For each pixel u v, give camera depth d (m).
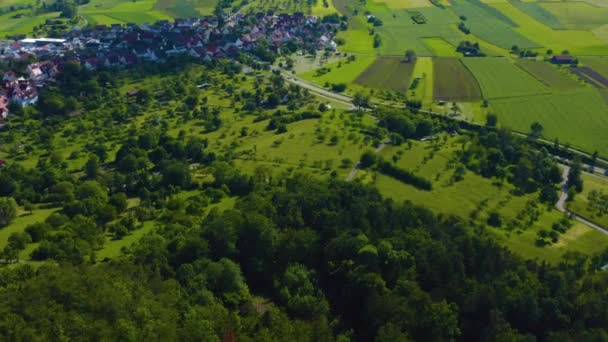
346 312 160.38
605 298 160.00
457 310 149.88
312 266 173.25
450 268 163.12
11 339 110.75
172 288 144.75
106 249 183.38
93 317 120.12
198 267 158.12
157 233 190.12
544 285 161.38
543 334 146.75
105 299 124.31
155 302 130.88
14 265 166.25
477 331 147.50
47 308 120.12
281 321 141.12
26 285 130.88
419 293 149.75
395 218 190.75
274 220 187.62
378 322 147.25
